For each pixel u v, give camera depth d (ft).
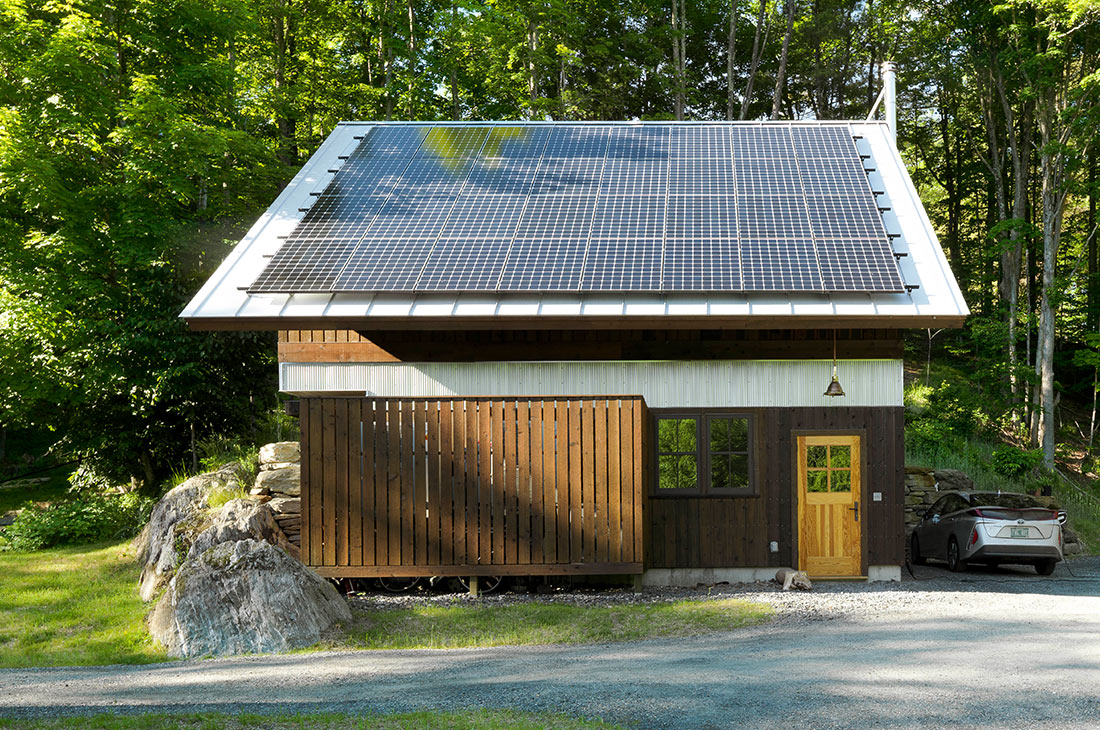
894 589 41.60
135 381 65.87
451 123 63.21
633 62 126.72
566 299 43.09
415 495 40.32
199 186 76.54
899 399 44.93
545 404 40.37
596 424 40.19
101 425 68.44
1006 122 110.01
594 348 45.57
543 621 35.17
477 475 40.24
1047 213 93.97
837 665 24.26
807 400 45.09
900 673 22.90
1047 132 94.07
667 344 45.42
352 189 53.06
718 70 143.95
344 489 40.42
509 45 107.04
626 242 46.37
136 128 67.15
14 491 92.79
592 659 27.37
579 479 40.04
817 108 138.41
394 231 48.11
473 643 32.53
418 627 34.91
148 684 26.02
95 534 57.36
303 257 45.85
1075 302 108.47
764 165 54.60
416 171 55.31
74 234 65.67
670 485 45.06
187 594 34.40
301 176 56.29
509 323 42.42
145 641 34.63
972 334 98.99
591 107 119.44
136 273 69.36
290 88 96.17
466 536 40.09
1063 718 18.34
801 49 136.77
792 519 44.70
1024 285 118.62
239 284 45.06
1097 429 108.68
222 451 65.41
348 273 44.29
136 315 67.05
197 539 41.57
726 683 22.36
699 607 36.58
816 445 44.98
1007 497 53.21
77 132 66.54
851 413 44.93
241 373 70.95
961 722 18.19
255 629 33.37
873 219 48.06
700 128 61.21
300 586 34.94
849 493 45.01
